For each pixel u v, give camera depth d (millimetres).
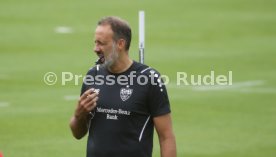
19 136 37094
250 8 85875
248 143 36094
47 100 45281
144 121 19453
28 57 59781
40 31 71000
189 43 67625
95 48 19469
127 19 78250
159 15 81000
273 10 84875
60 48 63781
